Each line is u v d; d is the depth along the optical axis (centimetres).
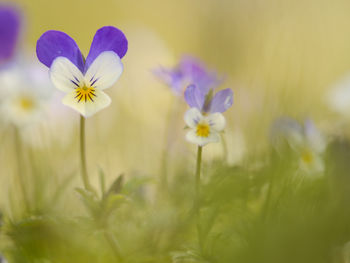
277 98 42
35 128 44
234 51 55
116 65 35
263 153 40
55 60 35
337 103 44
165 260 38
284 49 56
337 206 37
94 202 35
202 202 38
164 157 40
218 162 39
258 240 37
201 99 36
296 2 64
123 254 38
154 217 38
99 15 94
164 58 75
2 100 42
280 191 38
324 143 39
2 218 38
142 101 58
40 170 40
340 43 74
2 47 44
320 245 37
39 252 37
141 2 100
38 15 89
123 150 45
